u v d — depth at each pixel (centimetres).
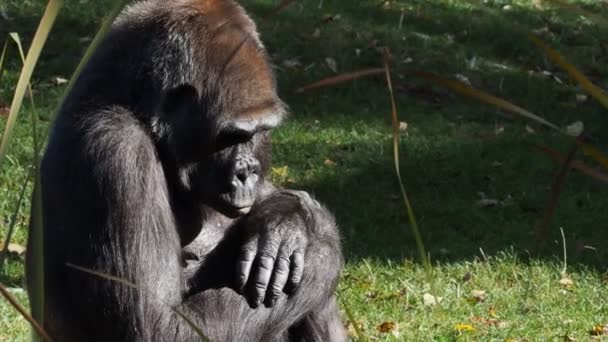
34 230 442
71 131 782
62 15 2462
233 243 846
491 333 1355
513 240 1706
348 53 2434
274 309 802
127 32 792
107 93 784
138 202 752
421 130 2138
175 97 768
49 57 2283
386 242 1666
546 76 2514
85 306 774
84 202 762
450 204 1833
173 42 769
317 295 816
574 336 1373
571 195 1912
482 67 2505
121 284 751
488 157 2036
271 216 801
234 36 775
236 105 754
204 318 773
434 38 2603
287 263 774
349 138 2059
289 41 2444
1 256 472
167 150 772
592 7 2964
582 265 1622
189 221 816
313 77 2298
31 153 1820
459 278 1551
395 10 2738
